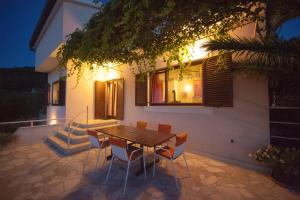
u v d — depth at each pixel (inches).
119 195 91.5
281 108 111.2
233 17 97.9
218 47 93.0
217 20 92.6
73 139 177.6
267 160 100.4
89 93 246.1
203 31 106.1
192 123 157.5
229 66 121.2
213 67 137.0
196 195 90.6
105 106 256.7
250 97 122.9
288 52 75.5
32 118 399.9
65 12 202.8
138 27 83.7
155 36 102.8
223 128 136.8
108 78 253.9
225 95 130.1
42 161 143.7
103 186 101.3
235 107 129.8
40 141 211.9
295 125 106.6
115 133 131.0
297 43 74.5
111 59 148.1
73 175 116.6
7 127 249.4
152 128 192.2
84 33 115.7
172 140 168.6
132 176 113.9
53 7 218.4
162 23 89.1
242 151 127.0
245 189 95.7
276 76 98.7
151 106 193.2
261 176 111.2
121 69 231.1
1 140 183.9
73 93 231.8
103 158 150.1
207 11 82.3
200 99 157.6
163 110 180.9
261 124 118.5
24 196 91.8
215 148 141.8
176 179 104.7
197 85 159.9
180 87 172.7
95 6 224.1
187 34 107.9
